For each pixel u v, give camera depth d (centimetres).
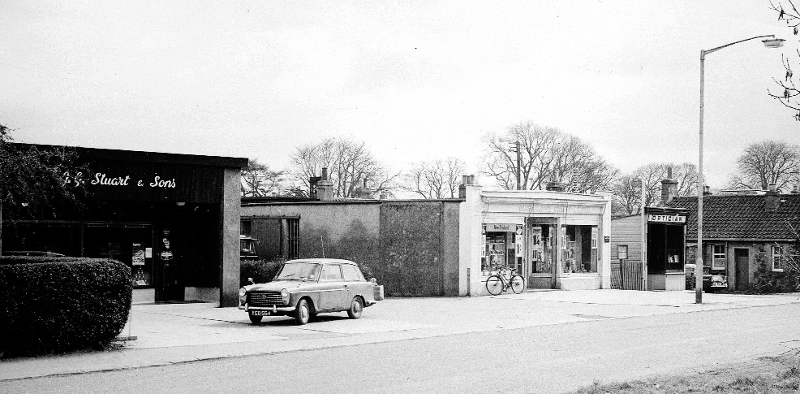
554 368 1388
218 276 2669
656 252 4088
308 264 2258
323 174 4678
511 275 3428
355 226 3469
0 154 1725
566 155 7262
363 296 2366
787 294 4309
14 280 1437
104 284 1552
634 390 1102
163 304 2625
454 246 3284
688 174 8456
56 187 2055
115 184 2308
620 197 8475
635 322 2347
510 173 7188
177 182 2450
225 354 1543
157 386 1184
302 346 1691
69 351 1526
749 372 1297
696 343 1797
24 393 1127
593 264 3816
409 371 1344
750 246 5116
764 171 7512
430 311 2622
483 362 1462
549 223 3625
